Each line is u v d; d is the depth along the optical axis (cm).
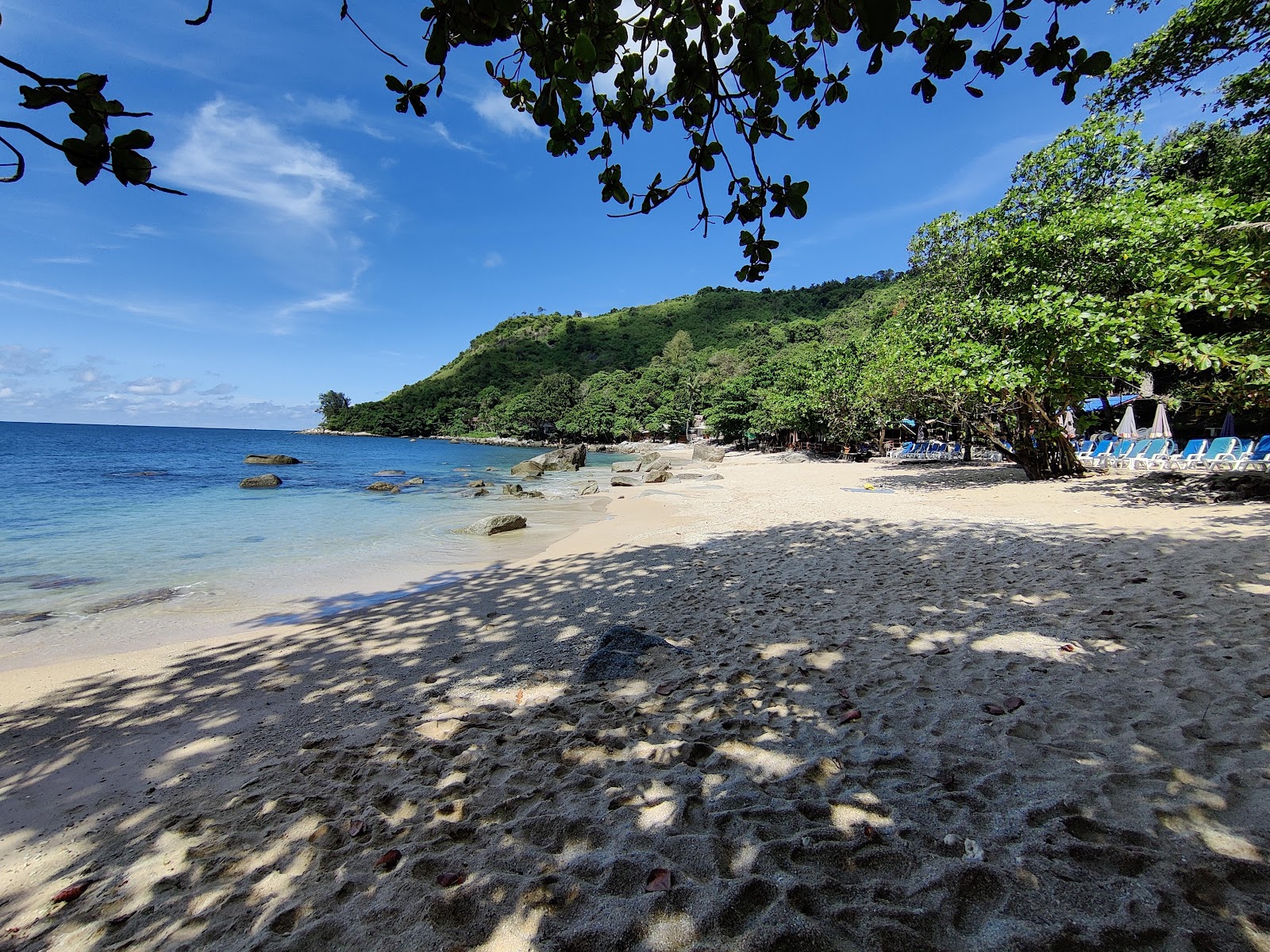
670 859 219
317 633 611
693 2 211
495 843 243
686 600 632
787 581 673
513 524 1267
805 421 3522
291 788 307
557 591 727
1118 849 196
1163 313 957
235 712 425
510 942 187
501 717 376
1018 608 495
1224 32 1147
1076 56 194
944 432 3108
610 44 223
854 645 446
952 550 758
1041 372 1147
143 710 437
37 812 308
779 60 229
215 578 867
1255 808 213
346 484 2386
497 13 175
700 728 332
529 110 250
